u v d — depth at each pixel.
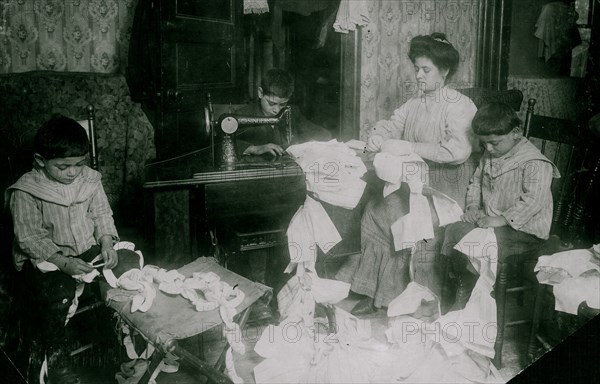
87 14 2.74
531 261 2.04
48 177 1.92
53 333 1.82
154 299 1.74
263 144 2.48
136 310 1.69
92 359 1.93
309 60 3.06
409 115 2.53
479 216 2.20
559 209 2.31
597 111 2.63
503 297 1.98
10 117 2.40
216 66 2.57
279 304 2.12
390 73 3.29
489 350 1.88
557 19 2.77
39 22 2.67
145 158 2.68
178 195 2.04
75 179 1.96
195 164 2.13
